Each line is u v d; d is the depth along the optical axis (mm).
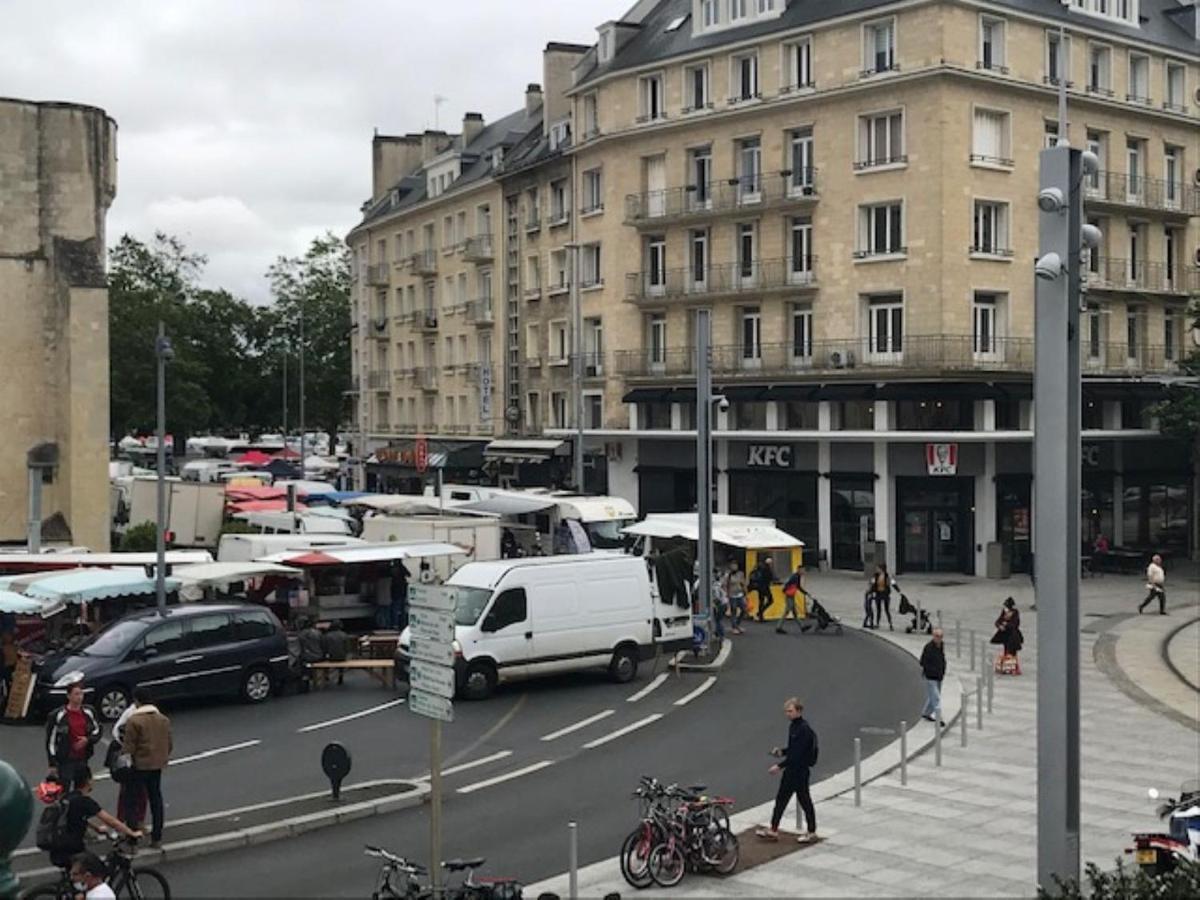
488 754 21375
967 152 46938
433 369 76812
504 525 45312
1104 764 20359
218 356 99500
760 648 33375
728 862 14852
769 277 51625
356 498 54250
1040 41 48781
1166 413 48250
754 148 52719
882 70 48031
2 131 46062
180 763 20766
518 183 66562
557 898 12820
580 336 52594
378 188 87938
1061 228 12875
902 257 47344
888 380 47219
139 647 24719
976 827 16703
